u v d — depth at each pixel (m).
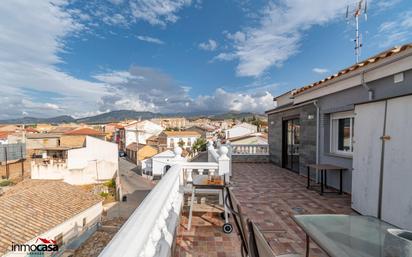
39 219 11.08
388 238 1.50
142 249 1.42
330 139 6.35
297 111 8.31
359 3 7.08
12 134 43.50
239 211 2.23
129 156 51.25
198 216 4.34
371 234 1.80
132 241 1.16
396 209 3.22
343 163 5.61
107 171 32.81
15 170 31.50
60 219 11.58
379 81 4.34
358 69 4.61
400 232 1.54
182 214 4.45
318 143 6.77
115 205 20.95
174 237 3.00
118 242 1.11
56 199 13.71
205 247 3.22
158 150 44.34
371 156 3.78
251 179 7.30
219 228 3.83
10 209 11.41
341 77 5.20
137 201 22.47
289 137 9.30
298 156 8.49
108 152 33.06
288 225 3.69
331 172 6.18
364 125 3.98
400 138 3.15
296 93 7.62
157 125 67.62
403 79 3.77
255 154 11.38
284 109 9.17
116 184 26.59
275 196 5.36
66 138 41.12
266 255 1.75
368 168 3.86
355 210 4.27
